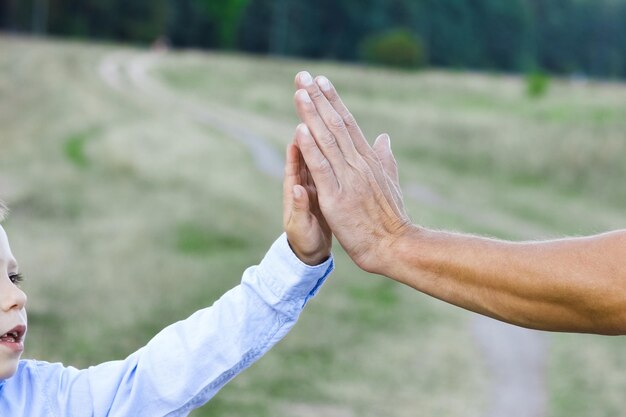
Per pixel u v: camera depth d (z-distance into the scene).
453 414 10.16
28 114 44.94
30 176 27.59
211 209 23.23
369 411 10.06
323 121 2.19
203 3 112.25
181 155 34.34
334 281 16.28
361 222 2.16
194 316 2.32
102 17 102.75
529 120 49.28
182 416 2.30
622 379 11.75
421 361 12.20
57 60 68.00
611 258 1.91
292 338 12.47
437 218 27.30
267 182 30.45
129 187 26.62
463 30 130.88
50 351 10.79
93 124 42.75
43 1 98.56
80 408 2.26
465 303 2.06
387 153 2.38
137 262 16.47
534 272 1.95
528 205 31.41
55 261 15.91
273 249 2.27
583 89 75.00
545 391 11.20
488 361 12.41
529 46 136.75
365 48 102.25
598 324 1.94
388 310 14.78
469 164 38.66
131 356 2.33
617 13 143.75
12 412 2.21
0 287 2.14
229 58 83.88
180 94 61.50
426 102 66.81
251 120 51.84
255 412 9.55
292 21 116.00
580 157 37.47
